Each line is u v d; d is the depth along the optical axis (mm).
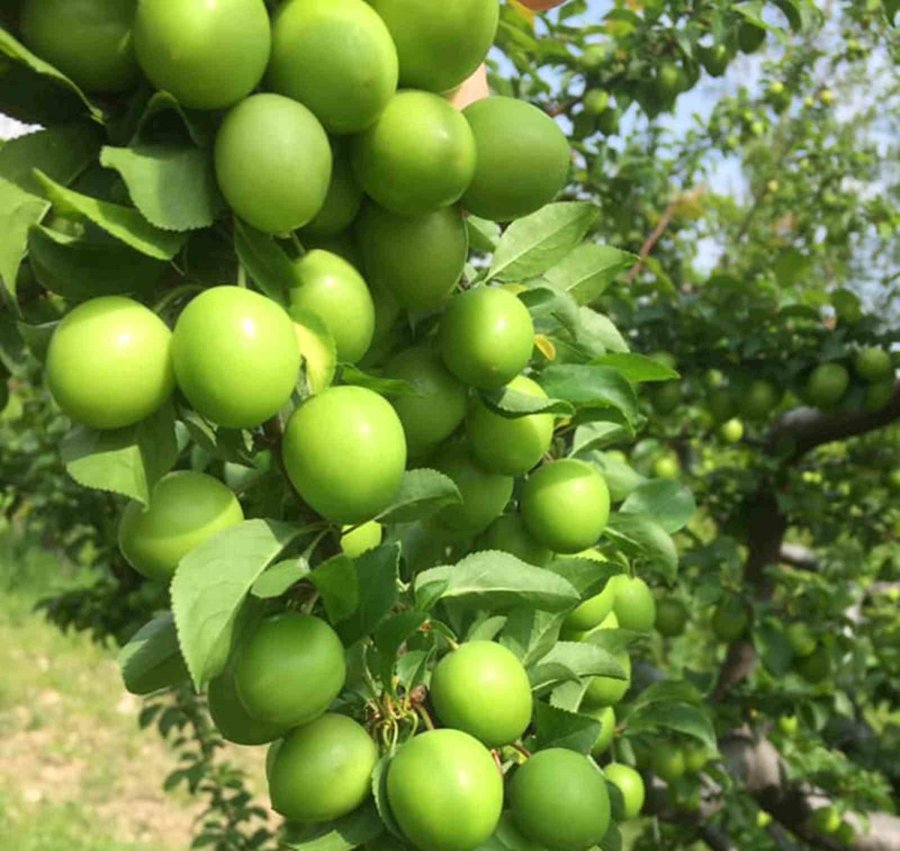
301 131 277
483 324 332
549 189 331
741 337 860
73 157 290
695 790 709
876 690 942
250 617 287
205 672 264
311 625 289
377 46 284
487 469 367
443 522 375
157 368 268
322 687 287
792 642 796
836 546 1007
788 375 851
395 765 301
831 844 865
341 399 284
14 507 1146
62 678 2365
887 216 1198
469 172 310
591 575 381
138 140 280
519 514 394
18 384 1101
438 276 323
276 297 293
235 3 267
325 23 281
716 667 1225
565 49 778
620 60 790
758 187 1401
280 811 306
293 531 295
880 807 887
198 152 284
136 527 283
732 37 745
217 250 303
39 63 266
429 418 343
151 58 268
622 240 1057
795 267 896
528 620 371
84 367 261
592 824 317
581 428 434
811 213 1250
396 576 304
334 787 300
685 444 1062
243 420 268
